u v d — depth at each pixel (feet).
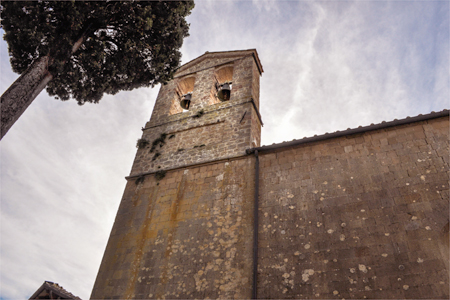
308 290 30.96
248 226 38.22
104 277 40.68
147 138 57.88
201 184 45.52
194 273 36.88
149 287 37.76
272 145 44.27
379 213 33.22
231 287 34.17
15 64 41.68
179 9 49.19
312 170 39.99
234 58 65.98
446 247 29.37
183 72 69.77
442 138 36.24
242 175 43.86
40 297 34.09
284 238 35.42
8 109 32.37
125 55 46.96
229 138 50.26
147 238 42.52
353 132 40.63
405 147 37.19
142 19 44.80
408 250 29.91
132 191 49.52
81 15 40.34
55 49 39.14
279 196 39.27
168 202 45.44
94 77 47.62
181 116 58.75
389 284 28.68
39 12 37.93
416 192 33.22
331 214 35.17
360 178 36.68
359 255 31.27
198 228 40.75
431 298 26.84
